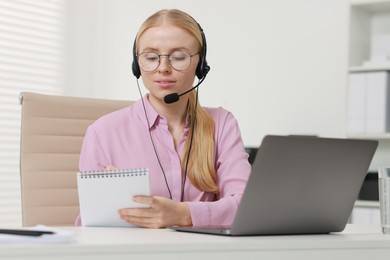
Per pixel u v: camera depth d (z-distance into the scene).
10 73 4.91
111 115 2.14
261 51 4.79
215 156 2.15
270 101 4.74
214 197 2.12
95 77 5.32
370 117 3.97
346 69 4.04
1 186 4.82
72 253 1.14
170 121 2.11
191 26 2.02
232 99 4.89
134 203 1.66
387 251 1.47
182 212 1.72
